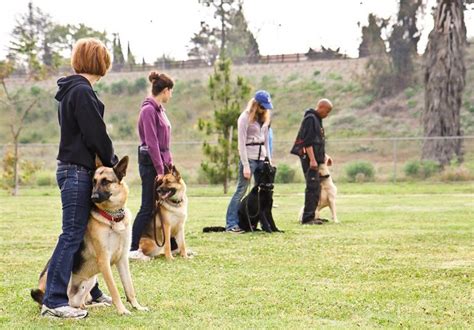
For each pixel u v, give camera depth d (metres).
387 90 38.25
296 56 45.88
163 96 7.96
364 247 8.55
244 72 44.16
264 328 4.68
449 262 7.37
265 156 10.31
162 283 6.34
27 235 10.39
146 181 7.91
